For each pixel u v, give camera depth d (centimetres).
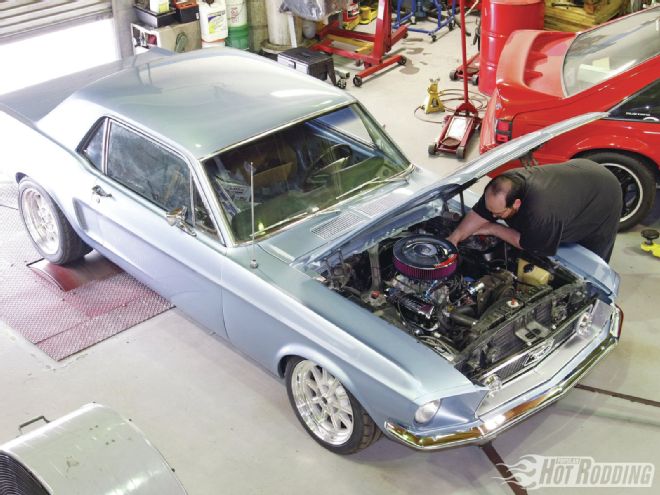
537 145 427
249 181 451
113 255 523
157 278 489
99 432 289
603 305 434
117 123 494
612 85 565
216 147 451
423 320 405
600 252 480
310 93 508
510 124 593
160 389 477
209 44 891
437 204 485
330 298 399
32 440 285
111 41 890
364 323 384
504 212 429
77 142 521
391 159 507
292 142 472
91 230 532
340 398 406
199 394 473
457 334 397
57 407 464
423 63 945
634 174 581
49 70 846
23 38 809
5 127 573
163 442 438
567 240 450
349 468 420
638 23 652
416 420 361
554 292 414
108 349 512
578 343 422
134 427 294
